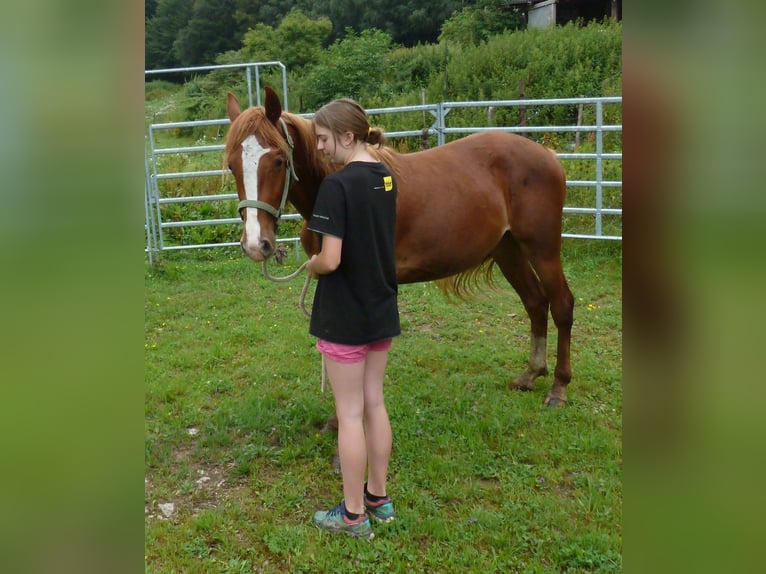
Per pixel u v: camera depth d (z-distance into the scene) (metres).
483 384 4.06
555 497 2.81
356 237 2.32
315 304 2.46
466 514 2.72
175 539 2.61
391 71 18.05
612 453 3.13
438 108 6.96
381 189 2.37
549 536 2.54
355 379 2.46
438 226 3.36
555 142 10.41
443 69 17.17
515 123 13.07
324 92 17.28
